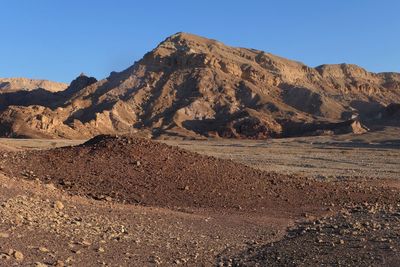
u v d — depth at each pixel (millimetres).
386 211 17609
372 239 12453
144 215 15219
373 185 28344
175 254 11336
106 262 9953
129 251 11055
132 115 168875
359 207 19219
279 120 160500
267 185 21719
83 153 21844
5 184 14508
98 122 153625
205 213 16953
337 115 177125
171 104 175750
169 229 13852
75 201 15375
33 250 9727
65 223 12352
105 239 11656
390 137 116438
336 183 26953
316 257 10961
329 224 15180
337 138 120625
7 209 12016
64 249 10273
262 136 149250
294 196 20891
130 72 199500
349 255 10984
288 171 40250
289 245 12383
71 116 165625
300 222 16422
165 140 136625
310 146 100000
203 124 161500
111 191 18438
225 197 19391
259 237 13914
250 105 177625
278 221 16500
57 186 18125
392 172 42219
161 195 18719
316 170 42500
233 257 11508
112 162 21109
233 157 58531
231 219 16234
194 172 21250
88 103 177750
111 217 14188
